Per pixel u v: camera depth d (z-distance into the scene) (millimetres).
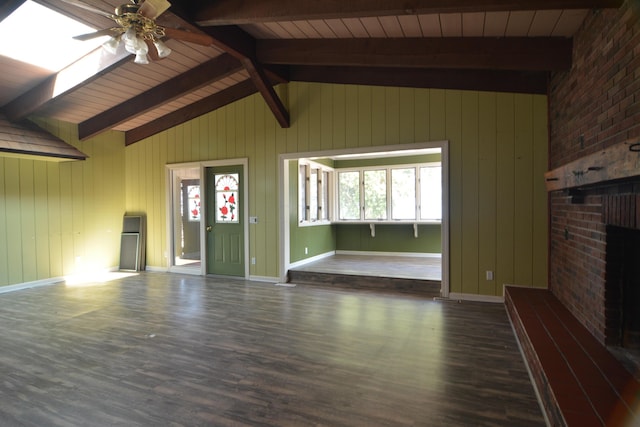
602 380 1981
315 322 3756
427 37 3814
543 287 4215
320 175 7562
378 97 4941
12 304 4523
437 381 2486
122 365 2773
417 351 2996
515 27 3293
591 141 2738
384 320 3801
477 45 3637
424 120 4695
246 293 5043
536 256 4238
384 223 7574
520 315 3150
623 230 2402
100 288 5402
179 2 3338
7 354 2990
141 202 7016
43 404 2236
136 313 4117
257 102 5805
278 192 5695
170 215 6727
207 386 2449
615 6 2318
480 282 4504
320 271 5707
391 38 3965
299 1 3191
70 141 6156
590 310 2707
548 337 2621
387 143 4895
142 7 2648
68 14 3641
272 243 5789
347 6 3062
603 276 2453
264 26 4062
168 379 2549
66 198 6129
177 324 3727
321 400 2262
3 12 3121
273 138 5695
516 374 2572
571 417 1638
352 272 5582
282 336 3367
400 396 2299
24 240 5543
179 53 4633
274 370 2676
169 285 5590
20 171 5516
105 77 4934
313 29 3988
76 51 4402
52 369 2715
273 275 5797
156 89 5441
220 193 6273
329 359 2859
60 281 5938
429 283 4883
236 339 3301
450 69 4559
